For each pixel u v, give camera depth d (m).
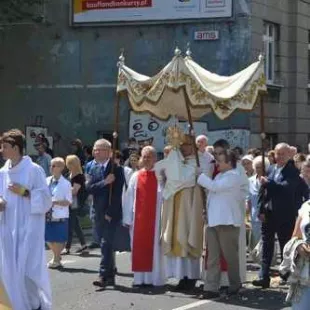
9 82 43.53
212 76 17.50
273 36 40.84
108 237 16.61
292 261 9.99
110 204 16.44
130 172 18.62
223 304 15.00
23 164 13.20
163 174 16.61
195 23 39.03
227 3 38.25
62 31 42.19
